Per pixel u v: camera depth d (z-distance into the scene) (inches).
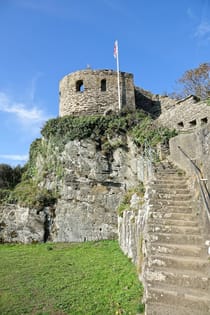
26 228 501.0
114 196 500.1
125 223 373.4
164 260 194.7
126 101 629.0
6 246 475.5
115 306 205.0
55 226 501.4
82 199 506.6
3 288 252.7
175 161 350.6
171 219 240.4
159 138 422.3
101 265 315.9
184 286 173.8
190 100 469.1
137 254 287.4
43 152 620.7
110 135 531.5
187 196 261.4
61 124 575.2
